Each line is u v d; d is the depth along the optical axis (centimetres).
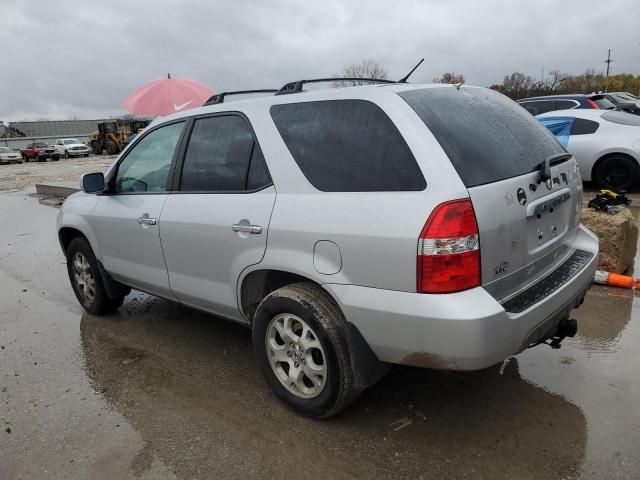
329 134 283
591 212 518
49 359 408
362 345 269
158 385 359
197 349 412
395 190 253
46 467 279
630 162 878
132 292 559
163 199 371
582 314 438
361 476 261
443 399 324
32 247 827
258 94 393
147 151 396
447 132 260
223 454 283
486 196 246
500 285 257
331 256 268
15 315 511
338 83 346
